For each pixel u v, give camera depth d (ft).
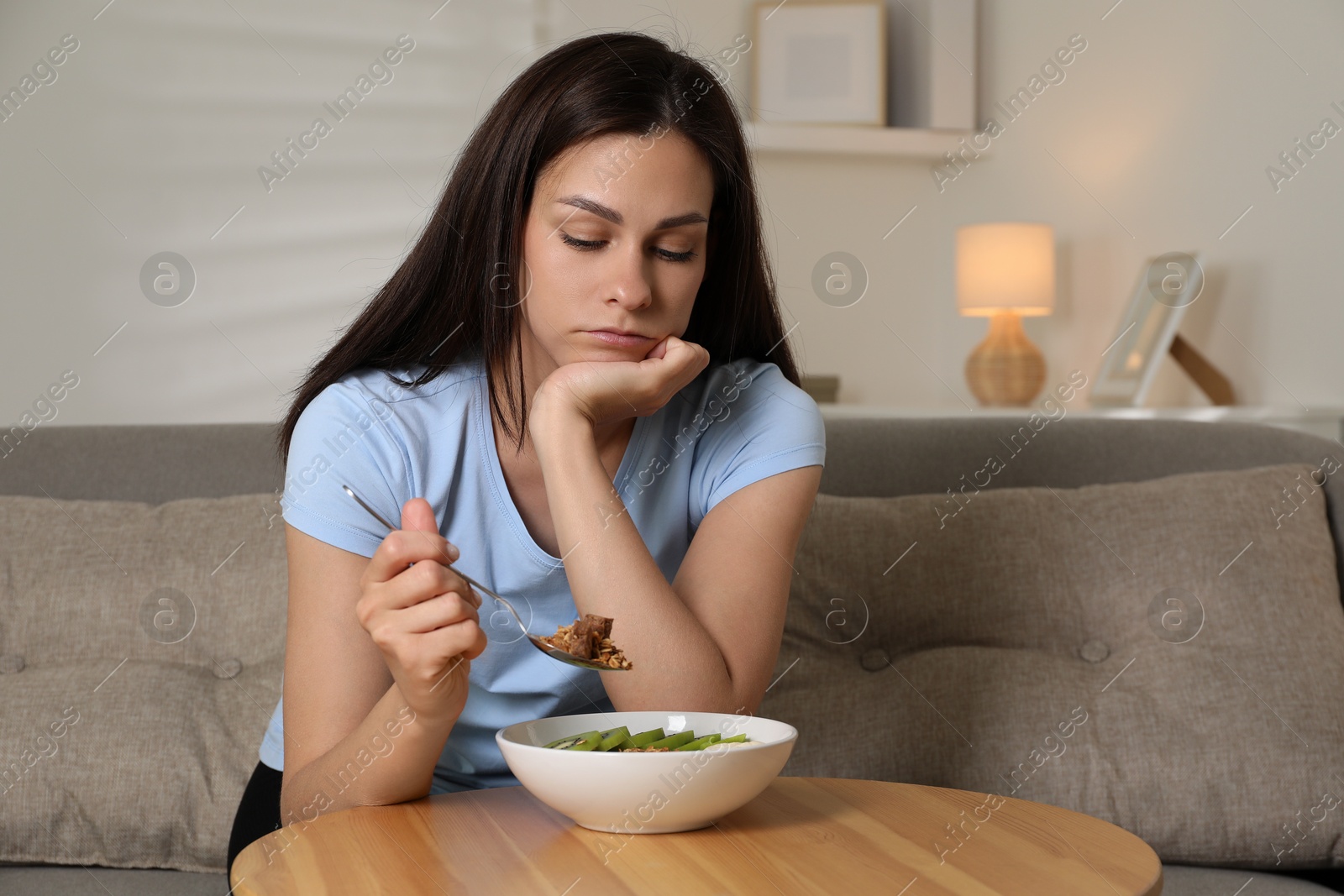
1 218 7.61
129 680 4.58
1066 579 4.89
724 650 3.21
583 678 3.52
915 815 2.81
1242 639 4.66
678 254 3.24
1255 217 8.09
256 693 4.62
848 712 4.65
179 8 8.02
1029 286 8.80
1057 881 2.30
